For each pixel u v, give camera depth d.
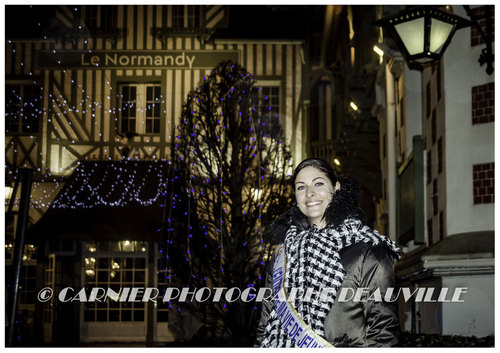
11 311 5.15
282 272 2.47
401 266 10.30
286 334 2.44
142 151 18.20
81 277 17.34
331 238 2.38
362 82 16.48
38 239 16.05
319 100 20.95
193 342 9.34
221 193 10.20
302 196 2.56
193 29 18.34
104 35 18.44
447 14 6.99
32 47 18.44
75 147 18.17
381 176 17.27
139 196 16.98
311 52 21.27
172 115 18.28
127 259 17.62
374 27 14.59
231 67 10.68
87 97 18.34
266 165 10.47
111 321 17.31
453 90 9.08
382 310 2.29
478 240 8.32
